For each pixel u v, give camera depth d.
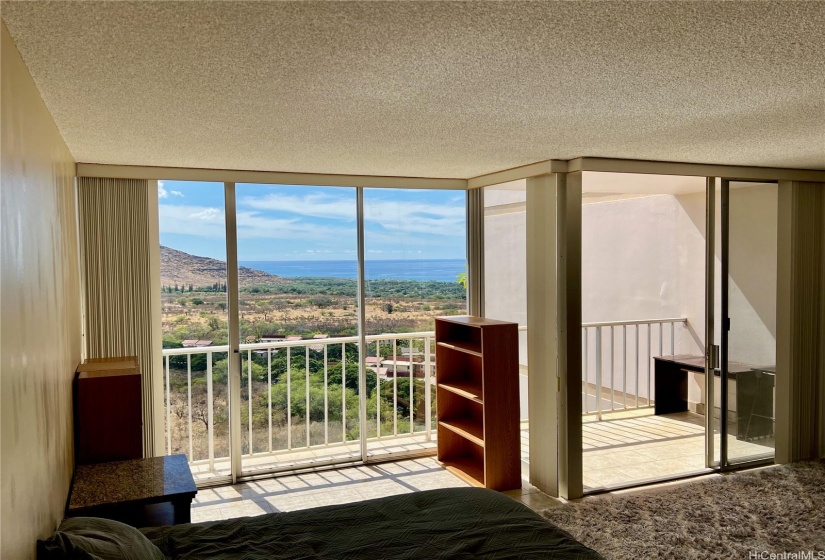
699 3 1.59
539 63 2.09
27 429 1.77
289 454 5.16
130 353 4.25
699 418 6.41
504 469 4.54
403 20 1.68
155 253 4.35
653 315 6.75
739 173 4.70
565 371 4.27
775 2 1.58
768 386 5.09
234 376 4.68
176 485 2.88
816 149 3.91
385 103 2.62
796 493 4.29
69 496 2.84
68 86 2.27
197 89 2.36
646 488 4.56
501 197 5.00
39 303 2.11
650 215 6.73
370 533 2.37
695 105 2.71
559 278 4.27
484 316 5.29
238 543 2.29
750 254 4.98
